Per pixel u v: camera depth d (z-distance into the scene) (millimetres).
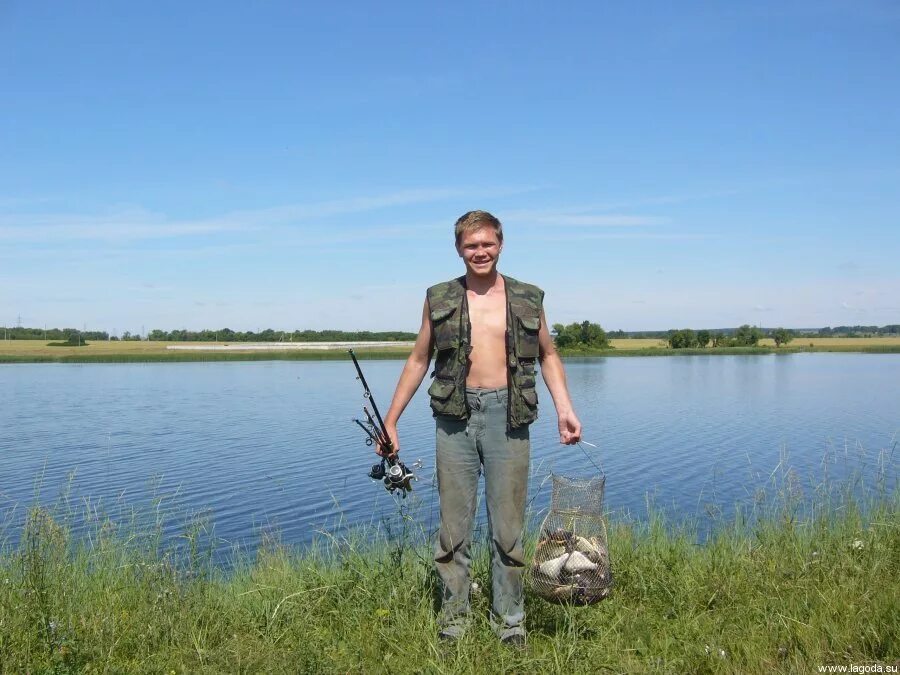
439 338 4152
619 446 22656
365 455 21594
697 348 144375
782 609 4422
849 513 6516
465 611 4211
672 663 3807
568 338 135000
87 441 25422
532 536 5711
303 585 4934
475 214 4133
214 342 171625
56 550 4758
